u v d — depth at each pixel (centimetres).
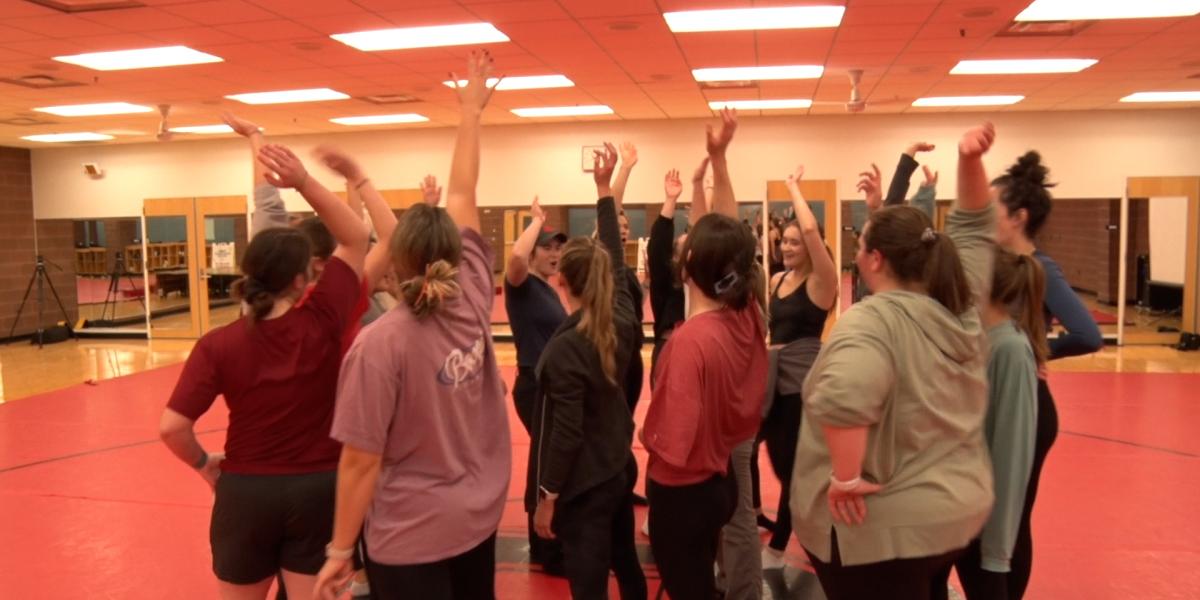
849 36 775
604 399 289
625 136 1370
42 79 912
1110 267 1545
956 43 809
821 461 206
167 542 478
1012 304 254
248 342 238
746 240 251
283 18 676
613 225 346
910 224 203
